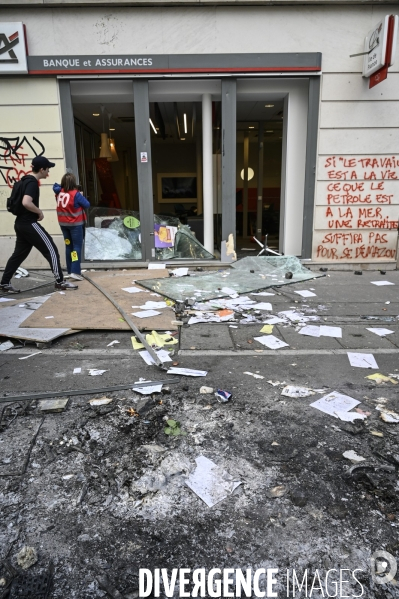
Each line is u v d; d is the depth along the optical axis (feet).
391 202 26.43
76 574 5.47
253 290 20.53
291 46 24.56
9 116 24.93
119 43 24.21
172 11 23.94
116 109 30.09
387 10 24.14
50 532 6.09
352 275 25.54
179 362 11.98
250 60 24.52
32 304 17.24
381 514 6.40
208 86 25.95
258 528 6.18
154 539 6.00
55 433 8.45
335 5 24.02
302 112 26.81
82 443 8.12
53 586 5.30
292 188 27.99
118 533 6.09
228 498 6.73
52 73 24.20
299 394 10.02
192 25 24.13
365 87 24.98
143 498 6.73
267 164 38.78
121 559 5.69
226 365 11.82
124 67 24.35
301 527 6.18
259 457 7.74
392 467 7.43
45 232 19.36
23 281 23.26
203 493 6.82
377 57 22.52
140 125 25.50
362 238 26.94
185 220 31.32
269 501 6.68
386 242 26.96
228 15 24.08
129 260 27.63
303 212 26.84
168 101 27.32
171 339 13.78
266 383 10.70
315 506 6.57
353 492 6.85
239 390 10.30
